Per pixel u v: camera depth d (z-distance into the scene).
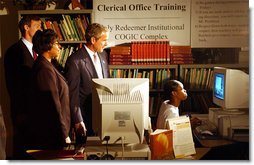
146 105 2.35
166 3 4.39
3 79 4.76
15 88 3.67
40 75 2.79
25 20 3.80
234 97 3.19
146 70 4.47
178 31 4.42
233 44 4.43
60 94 2.93
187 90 4.40
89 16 4.37
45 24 4.28
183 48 4.35
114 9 4.39
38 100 2.80
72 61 3.28
